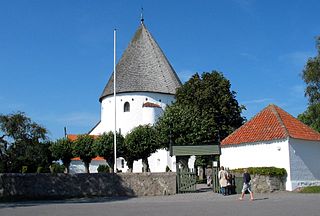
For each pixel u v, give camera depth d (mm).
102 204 25344
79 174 33594
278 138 36281
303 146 37188
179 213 18438
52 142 65312
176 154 35562
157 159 69188
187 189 34938
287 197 28391
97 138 63500
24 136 39312
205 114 56406
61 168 65938
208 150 35906
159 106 74875
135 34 81562
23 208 23609
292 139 36156
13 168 43312
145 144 57969
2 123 38531
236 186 33406
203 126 52656
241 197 27828
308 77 54062
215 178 34938
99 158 79938
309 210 18922
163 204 24062
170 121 52406
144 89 75812
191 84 60469
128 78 76812
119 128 75625
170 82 78562
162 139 52750
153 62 78938
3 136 38750
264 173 34062
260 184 33906
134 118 75188
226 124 58500
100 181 33781
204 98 58125
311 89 54406
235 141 40031
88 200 30391
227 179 31891
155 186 34219
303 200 25219
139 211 19797
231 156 40281
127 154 60000
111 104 77750
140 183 34125
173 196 31969
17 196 31812
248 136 39281
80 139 65375
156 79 77375
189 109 54750
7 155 38750
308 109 55250
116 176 34031
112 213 19094
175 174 34750
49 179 32906
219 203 24188
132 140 58312
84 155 64938
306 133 38312
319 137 39000
